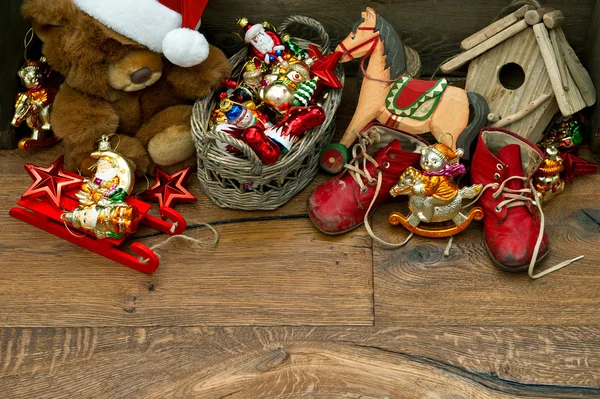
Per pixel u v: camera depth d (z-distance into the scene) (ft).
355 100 5.44
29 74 4.81
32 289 4.25
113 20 3.97
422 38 5.44
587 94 4.53
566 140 4.72
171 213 4.39
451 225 4.44
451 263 4.33
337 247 4.45
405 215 4.62
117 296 4.21
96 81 4.28
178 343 3.98
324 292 4.21
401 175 4.34
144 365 3.88
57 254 4.44
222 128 4.25
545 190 4.44
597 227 4.48
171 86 4.72
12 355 3.93
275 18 5.39
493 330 3.99
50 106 4.91
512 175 4.26
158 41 4.17
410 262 4.35
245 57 4.93
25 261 4.40
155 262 4.18
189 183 4.89
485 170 4.30
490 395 3.70
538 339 3.93
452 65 4.70
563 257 4.32
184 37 4.11
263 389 3.76
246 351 3.93
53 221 4.50
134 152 4.60
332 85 4.53
